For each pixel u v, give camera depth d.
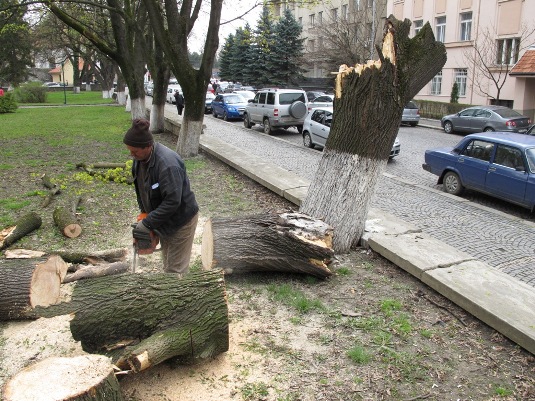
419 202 10.06
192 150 13.48
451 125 23.30
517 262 6.76
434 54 5.86
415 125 27.08
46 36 38.28
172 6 12.39
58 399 2.56
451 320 4.57
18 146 15.91
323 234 5.30
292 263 5.25
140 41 19.67
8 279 4.44
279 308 4.79
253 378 3.69
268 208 8.38
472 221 8.76
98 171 11.18
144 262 5.80
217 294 3.78
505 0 26.75
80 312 3.61
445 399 3.47
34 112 32.22
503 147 9.98
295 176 10.25
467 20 30.02
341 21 35.62
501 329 4.23
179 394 3.50
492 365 3.86
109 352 3.62
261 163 11.70
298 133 22.19
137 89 20.16
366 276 5.55
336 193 6.19
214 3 12.27
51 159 13.35
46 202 8.37
